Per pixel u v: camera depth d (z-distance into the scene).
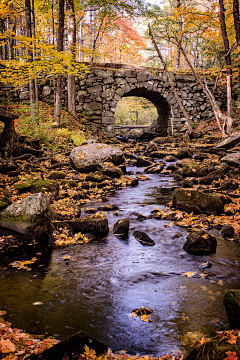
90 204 5.68
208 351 1.47
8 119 8.77
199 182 7.25
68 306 2.33
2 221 3.87
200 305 2.33
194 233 3.63
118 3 15.86
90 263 3.17
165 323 2.10
